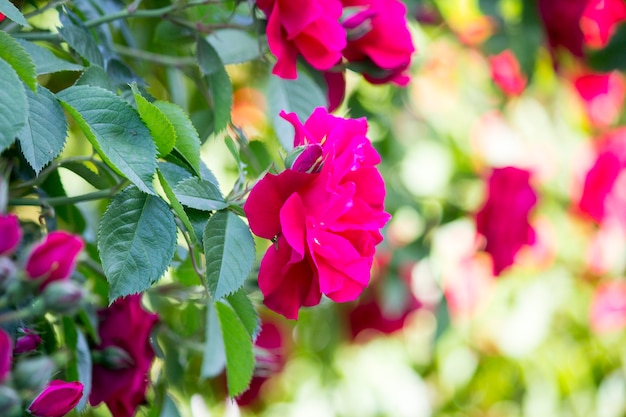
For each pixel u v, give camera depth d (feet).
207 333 2.40
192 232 1.95
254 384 2.96
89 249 2.32
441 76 3.67
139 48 2.58
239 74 2.99
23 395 1.72
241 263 1.95
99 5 2.28
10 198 2.13
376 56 2.27
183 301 2.44
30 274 1.73
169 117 1.99
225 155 2.99
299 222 1.94
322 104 2.39
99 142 1.91
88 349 2.17
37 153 1.89
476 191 3.48
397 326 3.55
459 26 3.56
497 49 3.32
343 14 2.23
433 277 3.52
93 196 2.06
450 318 3.57
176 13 2.23
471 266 3.55
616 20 3.26
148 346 2.29
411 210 3.29
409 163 3.43
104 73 2.09
